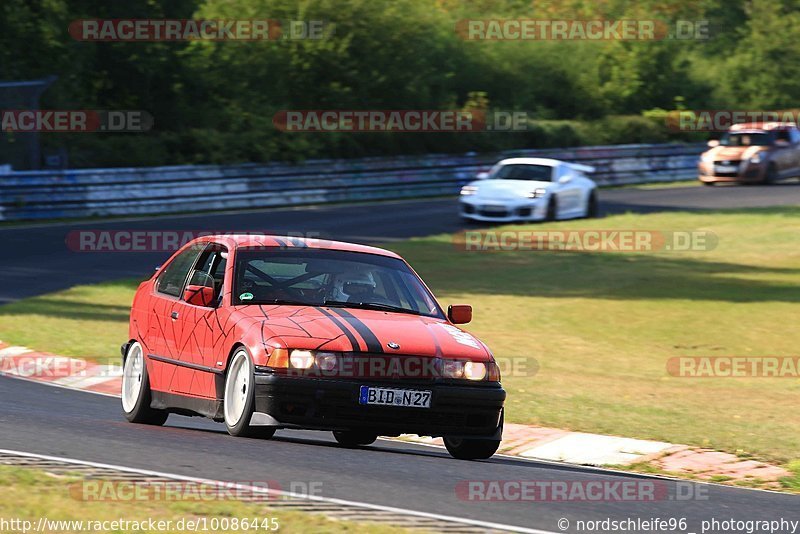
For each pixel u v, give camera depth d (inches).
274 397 1054.4
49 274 2810.0
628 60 7155.5
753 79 7790.4
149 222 3735.2
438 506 872.3
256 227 3676.2
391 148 5442.9
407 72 5654.5
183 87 5167.3
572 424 1498.5
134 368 1337.4
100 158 4379.9
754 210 4416.8
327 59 5457.7
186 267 1301.7
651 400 1711.4
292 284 1197.1
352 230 3750.0
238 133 4945.9
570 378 1872.5
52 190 3754.9
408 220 4121.6
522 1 7283.5
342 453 1115.3
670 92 7303.2
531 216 4025.6
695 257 3378.4
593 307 2566.4
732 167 5561.0
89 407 1480.1
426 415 1088.8
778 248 3521.2
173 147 4554.6
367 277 1234.6
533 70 6968.5
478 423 1119.0
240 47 5403.5
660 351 2144.4
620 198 4963.1
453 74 5989.2
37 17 4672.7
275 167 4522.6
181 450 1037.8
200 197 4202.8
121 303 2485.2
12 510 741.9
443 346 1118.4
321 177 4670.3
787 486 1201.4
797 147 5748.0
